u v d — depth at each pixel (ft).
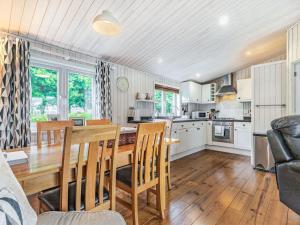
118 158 4.99
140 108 14.05
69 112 10.10
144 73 14.47
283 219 5.81
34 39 8.41
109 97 11.16
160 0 7.38
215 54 13.50
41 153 5.03
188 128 14.67
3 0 6.19
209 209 6.43
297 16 9.56
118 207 6.57
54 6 6.77
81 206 3.95
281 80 10.83
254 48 13.46
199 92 19.49
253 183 8.80
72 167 3.99
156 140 5.63
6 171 2.76
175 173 10.28
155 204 6.79
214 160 13.14
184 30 9.69
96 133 3.84
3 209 2.15
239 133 14.89
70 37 8.73
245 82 16.16
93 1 6.86
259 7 8.66
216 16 8.94
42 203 4.27
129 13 7.85
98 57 11.16
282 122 6.18
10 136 7.35
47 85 9.30
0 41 7.22
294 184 5.36
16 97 7.46
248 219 5.82
